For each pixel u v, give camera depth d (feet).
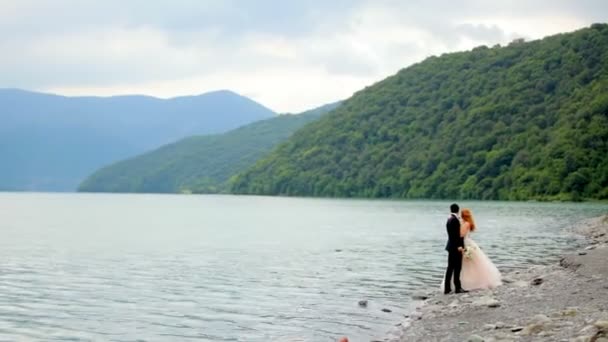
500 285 87.66
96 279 110.52
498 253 142.20
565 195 491.31
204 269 123.75
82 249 168.96
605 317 57.88
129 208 526.98
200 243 187.32
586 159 503.20
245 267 126.82
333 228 254.06
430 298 85.10
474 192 574.56
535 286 83.87
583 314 61.16
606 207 405.39
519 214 328.29
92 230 252.01
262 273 117.19
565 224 246.06
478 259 87.51
